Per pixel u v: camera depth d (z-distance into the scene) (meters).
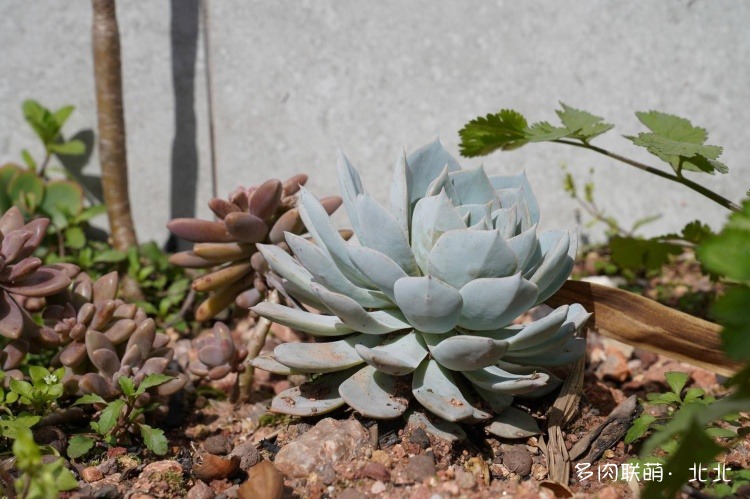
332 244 0.65
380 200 0.91
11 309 0.67
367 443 0.65
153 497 0.63
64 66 0.88
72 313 0.70
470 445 0.65
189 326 0.84
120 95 0.84
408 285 0.61
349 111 0.89
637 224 0.90
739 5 0.87
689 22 0.87
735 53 0.88
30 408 0.67
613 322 0.71
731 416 0.66
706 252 0.56
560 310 0.61
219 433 0.71
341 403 0.66
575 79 0.89
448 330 0.64
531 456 0.65
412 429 0.65
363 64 0.88
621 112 0.89
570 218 0.93
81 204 0.89
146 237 0.92
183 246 0.92
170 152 0.90
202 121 0.89
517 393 0.63
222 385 0.76
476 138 0.74
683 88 0.89
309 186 0.91
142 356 0.68
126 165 0.86
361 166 0.90
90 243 0.90
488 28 0.87
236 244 0.72
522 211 0.66
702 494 0.61
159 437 0.65
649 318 0.70
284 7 0.87
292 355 0.65
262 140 0.89
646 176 0.91
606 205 0.92
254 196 0.70
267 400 0.74
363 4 0.87
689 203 0.91
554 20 0.87
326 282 0.66
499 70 0.88
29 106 0.87
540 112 0.89
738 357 0.55
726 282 0.77
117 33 0.83
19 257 0.67
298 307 0.71
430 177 0.68
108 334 0.68
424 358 0.65
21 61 0.88
